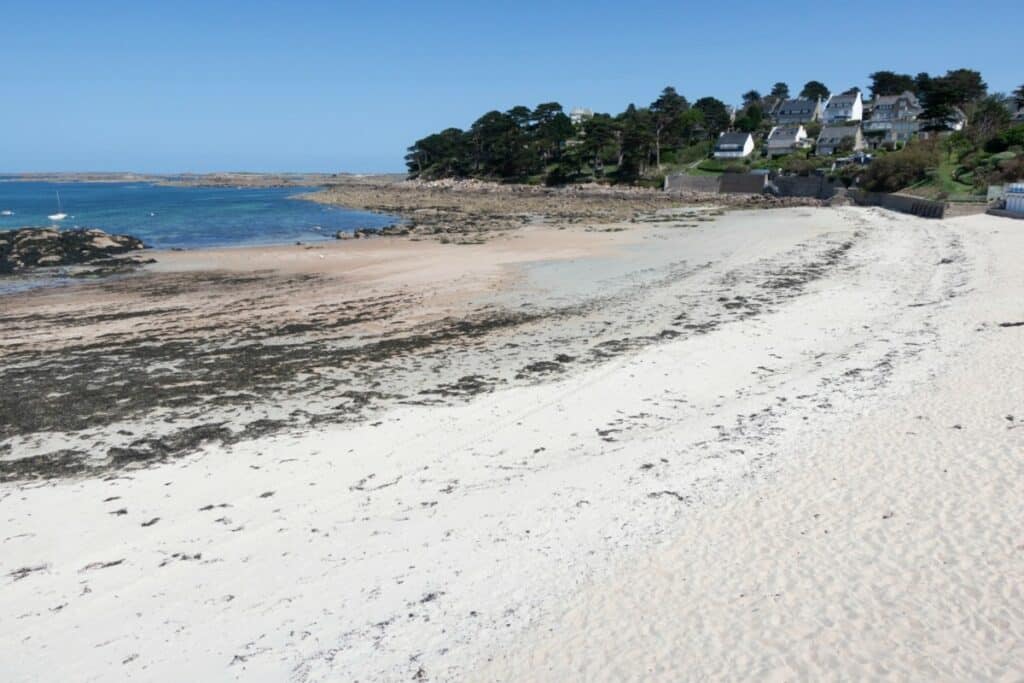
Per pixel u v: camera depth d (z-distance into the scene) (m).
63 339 20.47
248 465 12.19
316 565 8.88
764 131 109.56
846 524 8.73
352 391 16.05
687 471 10.97
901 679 6.07
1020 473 9.46
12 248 37.81
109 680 6.89
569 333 20.59
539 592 8.00
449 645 7.19
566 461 11.97
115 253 38.66
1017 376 13.55
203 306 24.67
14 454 12.84
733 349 18.38
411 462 12.20
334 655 7.13
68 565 9.09
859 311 21.77
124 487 11.41
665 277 28.48
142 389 16.22
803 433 12.15
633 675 6.46
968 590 7.18
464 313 23.30
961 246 33.03
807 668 6.31
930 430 11.45
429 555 8.98
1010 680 5.91
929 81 94.81
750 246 36.38
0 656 7.30
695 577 7.95
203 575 8.75
